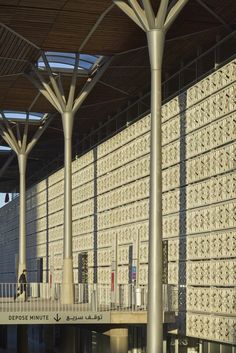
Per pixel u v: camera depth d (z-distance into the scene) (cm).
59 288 4000
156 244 2172
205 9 2762
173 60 3406
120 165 3897
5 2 2752
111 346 2817
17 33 3145
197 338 2880
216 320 2680
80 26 3048
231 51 2888
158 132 2195
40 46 3353
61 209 5312
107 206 4131
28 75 3756
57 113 4647
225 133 2673
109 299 3506
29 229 6619
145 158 3497
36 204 6303
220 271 2680
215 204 2741
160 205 2184
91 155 4534
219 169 2712
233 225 2588
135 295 3052
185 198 3027
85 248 4606
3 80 3956
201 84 2900
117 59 3506
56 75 3778
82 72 3756
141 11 2206
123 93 4062
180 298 3031
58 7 2816
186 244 2995
